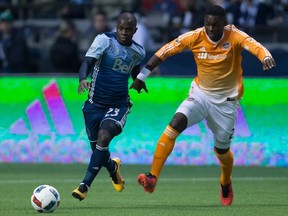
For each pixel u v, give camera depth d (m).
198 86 28.53
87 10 68.31
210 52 28.05
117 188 30.34
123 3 66.81
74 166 46.25
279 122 46.78
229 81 28.25
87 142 47.50
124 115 28.53
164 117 47.22
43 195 26.00
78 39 62.41
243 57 51.66
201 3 59.25
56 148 47.69
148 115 47.31
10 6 69.50
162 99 47.34
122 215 25.44
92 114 28.91
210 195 32.91
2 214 25.72
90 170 27.50
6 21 58.75
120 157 47.28
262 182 38.84
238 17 57.00
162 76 47.91
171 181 39.22
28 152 47.91
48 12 69.62
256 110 46.97
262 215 25.61
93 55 27.95
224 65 28.03
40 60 62.03
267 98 46.94
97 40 28.23
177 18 59.97
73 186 36.41
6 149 48.06
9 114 47.94
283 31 58.00
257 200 30.88
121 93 28.80
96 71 28.69
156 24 66.00
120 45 28.44
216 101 28.28
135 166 46.38
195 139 46.97
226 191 29.11
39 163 47.75
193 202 30.12
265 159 46.81
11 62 58.09
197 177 41.19
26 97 47.88
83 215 25.39
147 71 28.72
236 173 43.16
